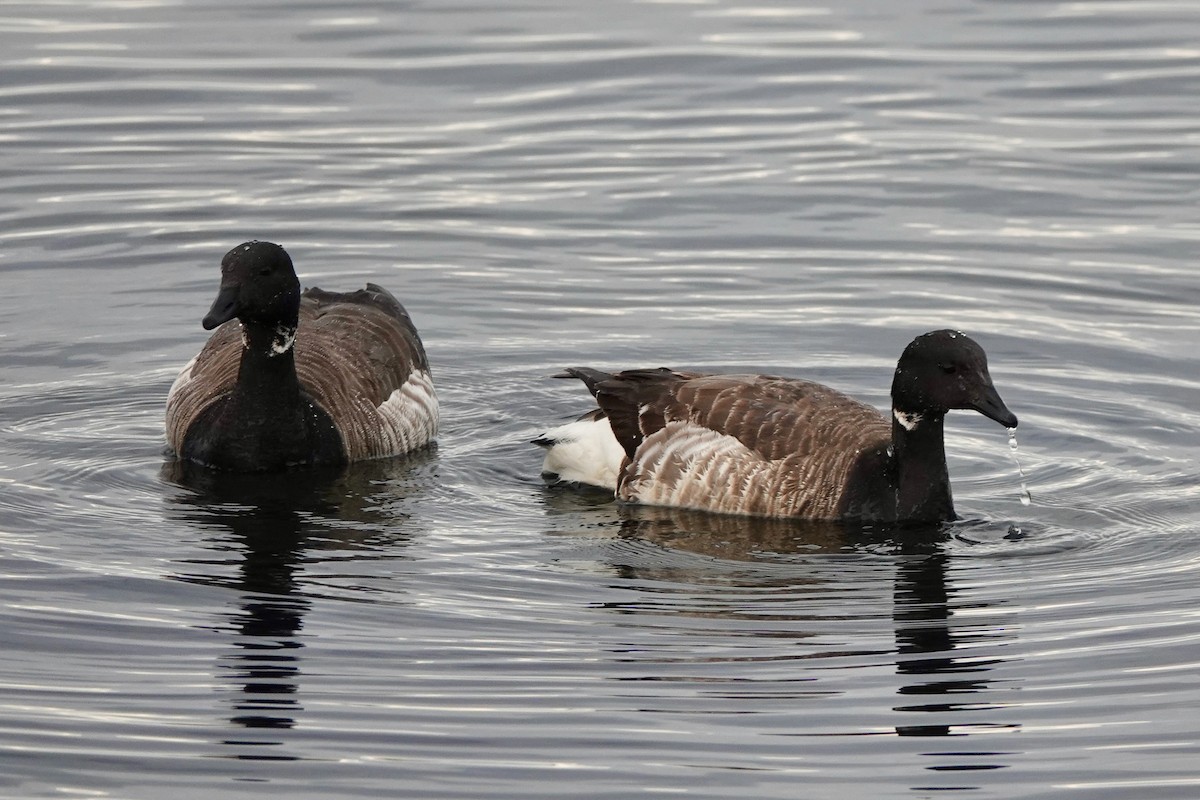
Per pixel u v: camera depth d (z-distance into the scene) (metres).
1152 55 28.14
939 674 13.04
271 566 14.82
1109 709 12.54
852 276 21.89
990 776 11.67
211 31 28.78
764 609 14.22
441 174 24.42
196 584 14.39
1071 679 13.01
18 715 12.26
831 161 24.78
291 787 11.45
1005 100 26.56
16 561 14.73
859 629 13.86
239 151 24.88
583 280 21.91
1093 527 16.08
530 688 12.73
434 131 25.58
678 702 12.58
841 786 11.53
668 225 23.20
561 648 13.41
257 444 17.09
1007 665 13.24
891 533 16.05
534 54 28.05
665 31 29.12
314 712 12.35
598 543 15.66
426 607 14.09
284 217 23.20
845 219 23.28
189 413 17.41
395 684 12.76
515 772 11.62
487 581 14.68
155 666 12.99
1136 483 17.03
